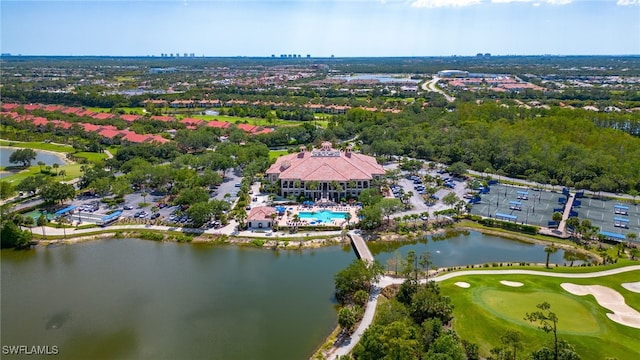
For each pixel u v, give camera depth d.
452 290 143.12
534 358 98.50
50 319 133.75
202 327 129.75
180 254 179.88
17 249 184.00
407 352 100.06
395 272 158.12
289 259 175.62
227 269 166.88
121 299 144.75
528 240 195.00
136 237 195.25
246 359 115.50
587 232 192.38
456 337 113.19
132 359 116.25
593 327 121.12
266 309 138.88
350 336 122.69
